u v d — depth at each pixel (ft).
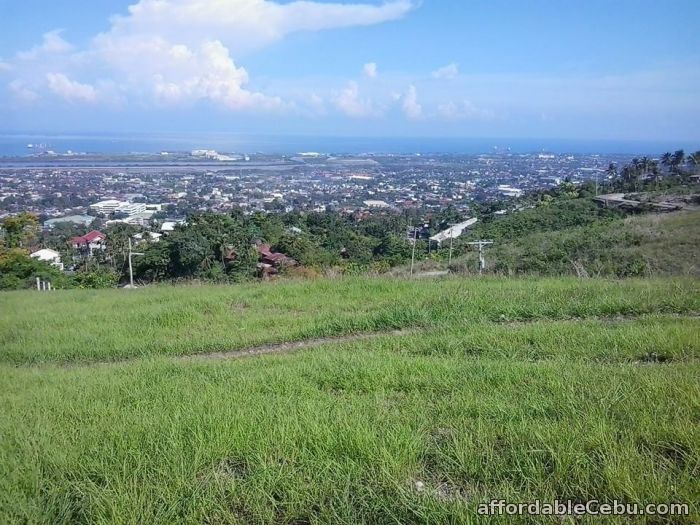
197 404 12.52
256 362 17.69
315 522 7.69
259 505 8.05
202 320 25.35
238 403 12.42
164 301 31.12
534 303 22.48
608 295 23.03
